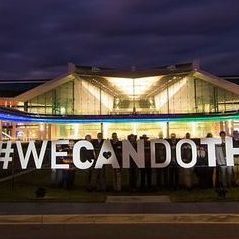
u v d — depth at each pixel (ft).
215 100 268.00
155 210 42.86
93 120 267.39
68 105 272.92
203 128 265.95
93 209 43.80
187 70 268.62
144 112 298.35
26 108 268.21
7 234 34.65
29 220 40.37
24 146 62.85
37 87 266.77
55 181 63.82
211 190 59.62
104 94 292.20
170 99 283.59
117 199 51.13
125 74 275.18
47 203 48.08
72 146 61.05
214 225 38.17
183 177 60.85
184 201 48.98
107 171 65.62
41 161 61.52
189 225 38.24
